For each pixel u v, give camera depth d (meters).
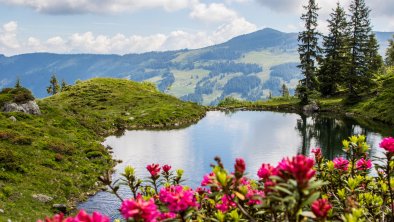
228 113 80.12
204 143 45.19
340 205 6.55
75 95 83.94
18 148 30.00
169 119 64.81
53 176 26.67
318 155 8.19
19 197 22.11
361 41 81.44
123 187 27.31
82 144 38.56
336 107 79.06
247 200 5.10
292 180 3.80
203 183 5.07
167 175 8.77
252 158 37.12
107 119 60.25
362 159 8.08
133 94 86.06
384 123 60.19
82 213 3.58
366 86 80.12
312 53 84.69
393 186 6.41
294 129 55.28
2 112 41.81
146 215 3.86
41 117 46.00
